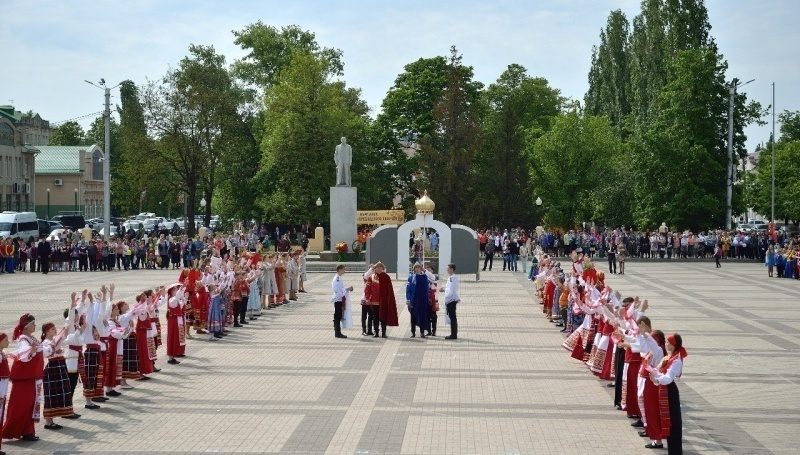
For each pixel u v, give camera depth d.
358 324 28.88
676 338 13.74
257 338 25.69
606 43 95.06
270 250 66.50
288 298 36.19
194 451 13.82
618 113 92.31
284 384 18.98
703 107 70.31
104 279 46.53
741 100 72.69
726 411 16.69
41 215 106.94
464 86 79.62
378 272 26.03
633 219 76.50
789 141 99.56
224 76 83.62
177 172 76.38
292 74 72.88
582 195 80.00
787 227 91.38
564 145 78.94
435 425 15.46
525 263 52.22
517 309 32.88
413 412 16.41
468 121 76.94
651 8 82.44
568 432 15.02
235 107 77.38
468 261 47.75
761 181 91.62
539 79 98.56
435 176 75.44
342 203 55.44
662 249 64.94
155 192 79.31
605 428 15.29
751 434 15.01
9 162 88.94
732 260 62.81
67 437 14.71
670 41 76.62
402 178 81.31
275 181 74.00
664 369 13.73
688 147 70.06
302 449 13.91
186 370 20.62
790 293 39.44
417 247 52.59
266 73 86.62
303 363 21.53
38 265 54.78
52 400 15.41
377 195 76.19
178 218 124.56
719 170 70.31
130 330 18.80
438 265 49.44
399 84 84.06
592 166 79.56
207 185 79.19
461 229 47.62
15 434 14.43
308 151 70.06
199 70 74.31
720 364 21.53
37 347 14.69
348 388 18.55
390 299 25.95
